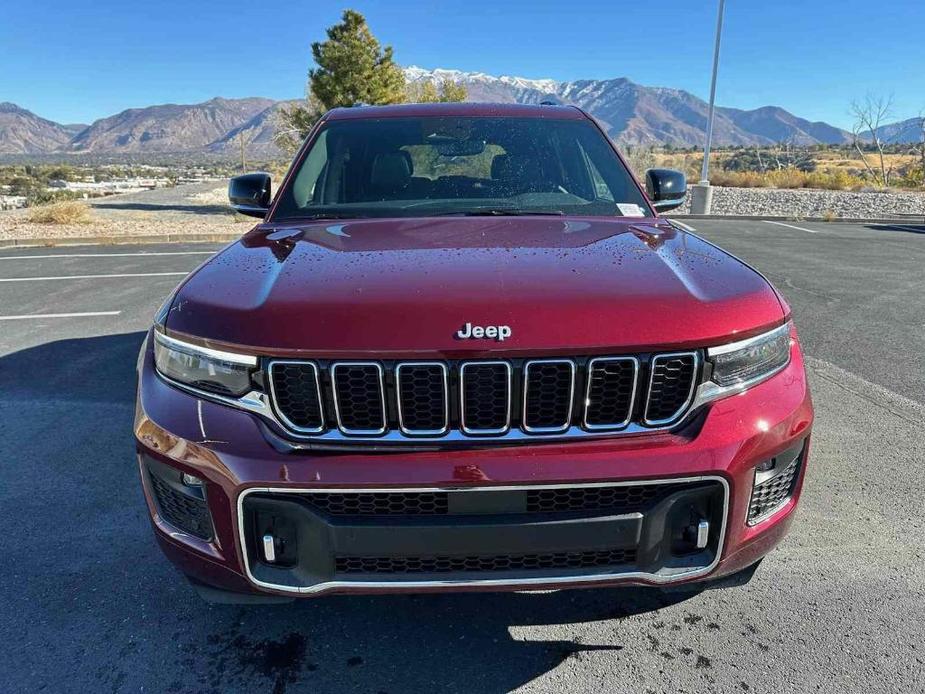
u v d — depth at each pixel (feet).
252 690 6.75
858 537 9.12
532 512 5.71
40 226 47.06
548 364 5.68
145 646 7.36
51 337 19.20
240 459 5.74
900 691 6.55
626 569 5.91
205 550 6.13
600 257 6.88
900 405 13.71
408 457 5.64
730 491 5.86
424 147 10.13
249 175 10.65
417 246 7.32
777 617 7.64
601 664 7.02
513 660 7.10
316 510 5.72
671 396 5.90
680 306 5.95
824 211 60.95
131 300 24.00
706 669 6.91
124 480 11.00
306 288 6.23
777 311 6.51
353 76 57.88
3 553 9.03
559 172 9.89
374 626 7.64
